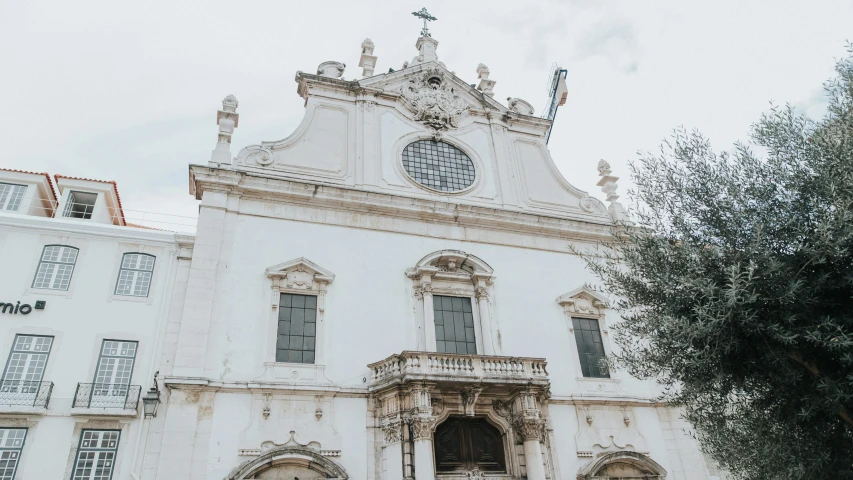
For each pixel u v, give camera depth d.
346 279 19.25
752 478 12.62
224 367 16.55
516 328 20.38
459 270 20.91
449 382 16.70
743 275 10.75
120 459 14.76
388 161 22.36
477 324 20.05
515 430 17.78
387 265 20.05
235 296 17.73
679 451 19.77
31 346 15.62
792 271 10.62
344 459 16.34
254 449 15.66
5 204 19.03
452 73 25.45
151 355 16.34
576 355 20.56
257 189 19.58
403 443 16.19
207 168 19.20
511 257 21.86
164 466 14.72
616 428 19.56
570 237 23.14
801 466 10.36
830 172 10.59
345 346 18.06
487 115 25.17
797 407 10.98
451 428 17.67
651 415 20.25
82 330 16.17
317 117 22.36
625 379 20.69
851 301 10.49
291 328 17.88
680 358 12.00
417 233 21.08
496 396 17.92
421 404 16.25
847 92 11.62
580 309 21.55
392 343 18.70
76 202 20.31
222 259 18.19
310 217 19.97
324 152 21.72
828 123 11.50
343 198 20.39
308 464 15.85
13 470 13.99
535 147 25.42
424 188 22.25
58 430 14.70
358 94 23.34
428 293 19.77
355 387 17.41
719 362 11.16
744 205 11.84
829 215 10.14
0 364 15.13
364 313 18.84
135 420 15.30
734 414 12.61
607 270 14.53
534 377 17.69
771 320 10.69
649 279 12.88
